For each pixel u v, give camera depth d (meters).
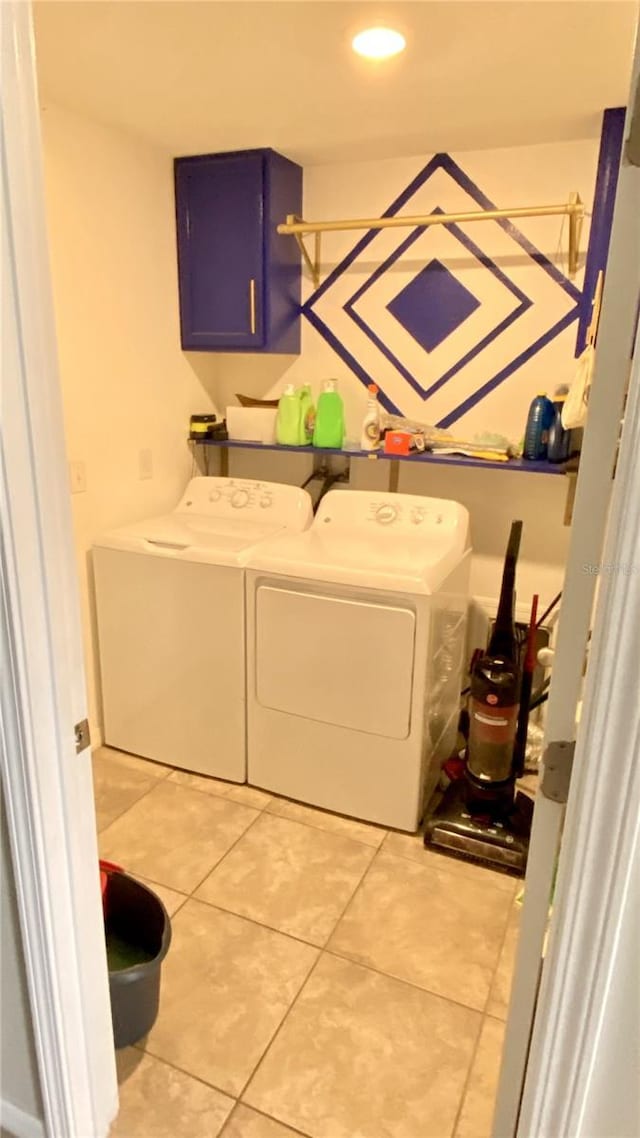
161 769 2.61
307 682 2.28
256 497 2.73
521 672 2.20
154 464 2.80
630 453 0.67
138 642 2.53
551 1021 0.86
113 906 1.70
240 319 2.69
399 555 2.28
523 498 2.68
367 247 2.69
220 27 1.62
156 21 1.59
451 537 2.43
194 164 2.61
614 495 0.70
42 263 0.95
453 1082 1.50
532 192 2.43
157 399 2.77
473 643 2.85
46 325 0.97
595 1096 0.89
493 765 2.18
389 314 2.73
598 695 0.74
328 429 2.70
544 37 1.64
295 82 1.92
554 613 2.70
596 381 0.74
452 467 2.76
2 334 0.91
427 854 2.19
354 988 1.72
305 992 1.71
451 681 2.50
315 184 2.71
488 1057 1.55
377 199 2.64
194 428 2.92
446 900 2.00
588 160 2.33
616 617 0.71
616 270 0.70
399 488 2.87
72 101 2.09
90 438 2.49
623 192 0.68
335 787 2.34
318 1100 1.46
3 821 1.13
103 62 1.80
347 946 1.84
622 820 0.75
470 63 1.78
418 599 2.06
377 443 2.66
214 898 1.99
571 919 0.81
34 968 1.19
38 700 1.06
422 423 2.77
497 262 2.53
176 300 2.79
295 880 2.07
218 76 1.89
